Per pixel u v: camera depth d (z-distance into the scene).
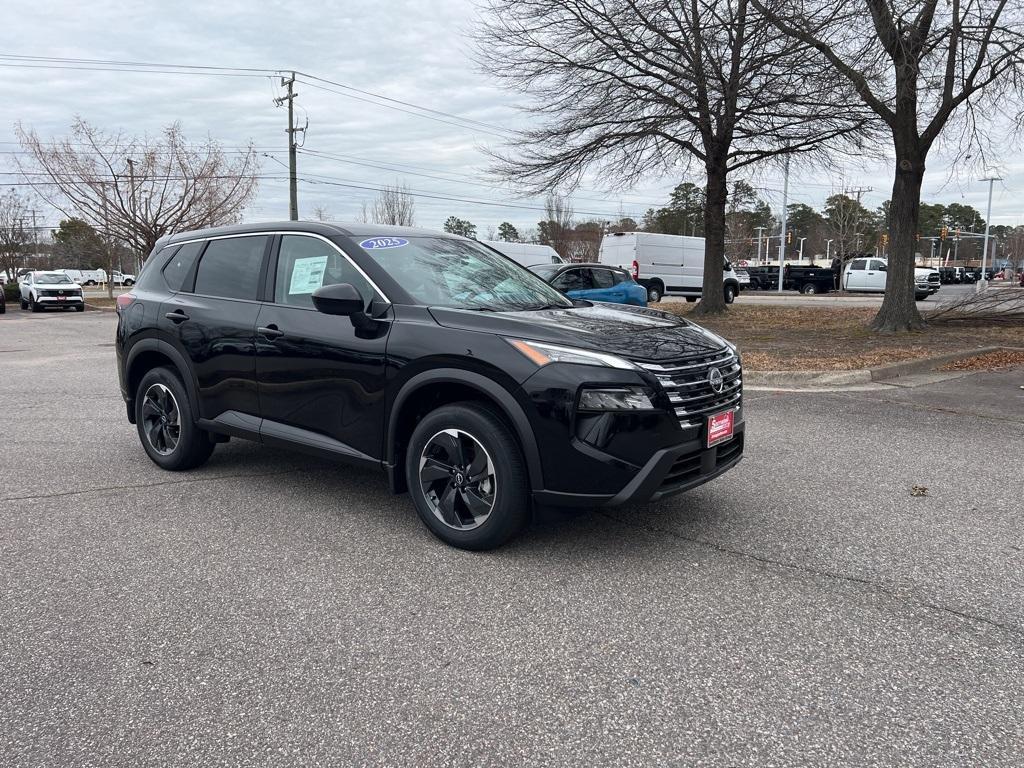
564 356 3.59
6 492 5.00
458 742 2.38
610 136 16.89
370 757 2.31
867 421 7.07
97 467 5.63
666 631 3.07
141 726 2.46
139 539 4.13
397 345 4.01
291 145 33.22
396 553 3.91
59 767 2.26
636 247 27.22
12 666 2.83
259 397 4.71
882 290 36.16
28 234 55.06
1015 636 3.03
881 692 2.63
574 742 2.37
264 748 2.35
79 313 29.75
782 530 4.22
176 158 32.75
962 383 9.12
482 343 3.74
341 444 4.34
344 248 4.46
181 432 5.26
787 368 9.54
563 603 3.33
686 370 3.68
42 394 9.15
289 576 3.63
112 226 33.41
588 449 3.49
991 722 2.46
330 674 2.77
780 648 2.94
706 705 2.56
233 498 4.85
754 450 6.02
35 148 31.36
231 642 3.00
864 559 3.82
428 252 4.73
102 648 2.96
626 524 4.32
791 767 2.25
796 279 41.19
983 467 5.50
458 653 2.91
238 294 4.93
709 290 19.16
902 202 13.65
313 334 4.38
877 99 13.52
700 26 15.17
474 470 3.80
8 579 3.61
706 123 16.97
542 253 25.98
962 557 3.84
